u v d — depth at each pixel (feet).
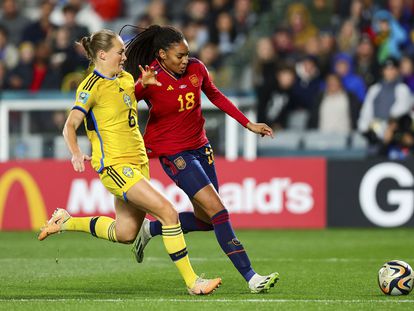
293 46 212.23
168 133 87.66
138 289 89.92
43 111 180.04
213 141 177.78
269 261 117.91
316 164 167.53
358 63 202.69
